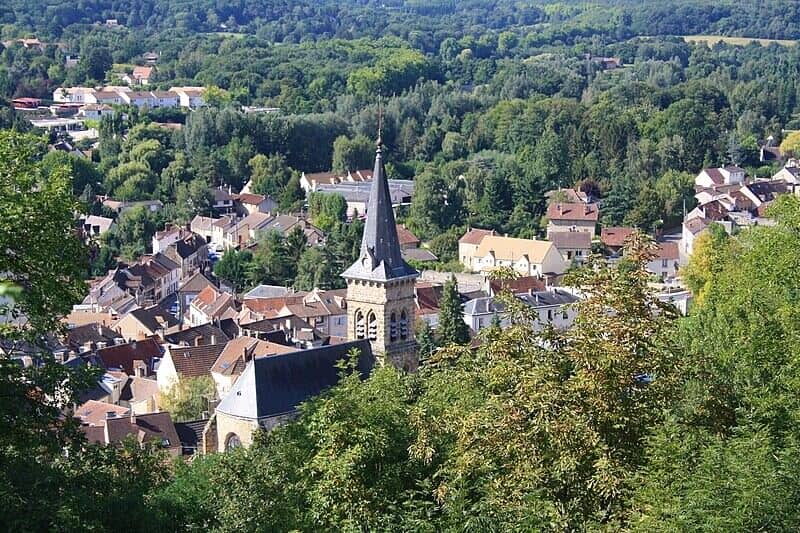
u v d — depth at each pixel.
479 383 52.38
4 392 51.41
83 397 126.81
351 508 51.66
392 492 52.94
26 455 50.19
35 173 56.66
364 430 53.84
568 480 45.50
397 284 111.94
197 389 120.25
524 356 47.88
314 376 98.38
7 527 45.94
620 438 45.66
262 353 126.50
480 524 45.72
